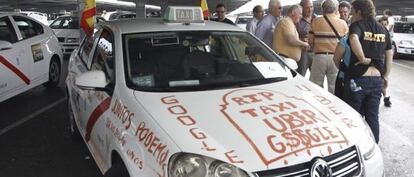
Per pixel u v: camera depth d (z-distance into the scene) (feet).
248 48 13.56
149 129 9.21
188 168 8.23
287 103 10.36
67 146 17.20
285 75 12.67
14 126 20.11
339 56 15.37
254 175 8.07
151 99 10.43
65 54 46.62
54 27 50.52
